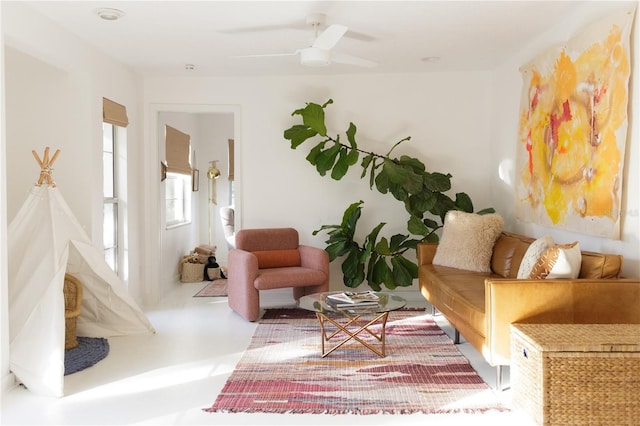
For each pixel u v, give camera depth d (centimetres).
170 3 380
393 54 532
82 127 472
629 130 330
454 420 293
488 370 375
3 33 351
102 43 477
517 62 527
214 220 925
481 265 491
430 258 535
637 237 323
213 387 345
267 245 584
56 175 471
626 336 279
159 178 627
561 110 413
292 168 626
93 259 429
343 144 604
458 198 585
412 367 381
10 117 470
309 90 621
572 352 266
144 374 371
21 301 370
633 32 326
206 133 923
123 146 561
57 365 336
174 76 617
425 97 618
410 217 583
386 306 401
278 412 304
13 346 348
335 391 336
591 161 367
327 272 543
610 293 315
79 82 473
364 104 620
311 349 427
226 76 620
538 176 460
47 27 406
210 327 502
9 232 380
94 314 470
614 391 268
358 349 426
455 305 395
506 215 563
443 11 404
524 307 316
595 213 361
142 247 613
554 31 441
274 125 624
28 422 296
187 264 764
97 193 486
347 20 423
